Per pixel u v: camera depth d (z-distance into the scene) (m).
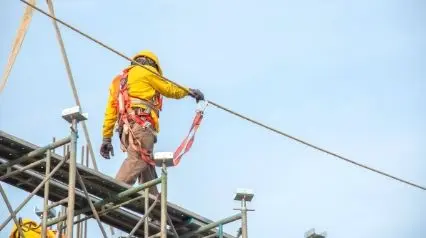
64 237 40.47
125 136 41.97
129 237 37.72
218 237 40.97
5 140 37.03
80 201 39.44
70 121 36.91
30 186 39.28
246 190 39.81
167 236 41.16
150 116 42.03
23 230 39.88
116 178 41.62
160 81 42.28
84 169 37.69
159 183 38.50
